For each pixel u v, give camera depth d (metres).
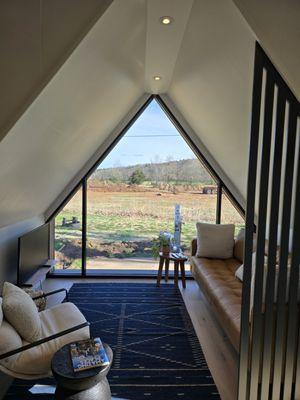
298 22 1.50
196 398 1.95
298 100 1.59
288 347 1.75
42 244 3.62
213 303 2.72
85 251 4.37
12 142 1.84
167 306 3.39
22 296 2.08
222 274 3.24
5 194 2.42
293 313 1.73
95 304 3.42
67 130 2.54
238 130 2.92
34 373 1.80
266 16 1.50
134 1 1.68
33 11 1.58
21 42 1.61
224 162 4.01
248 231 1.69
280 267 1.72
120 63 2.38
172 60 2.71
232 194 4.37
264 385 1.76
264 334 1.74
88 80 2.13
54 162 2.90
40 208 3.84
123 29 1.90
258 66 1.60
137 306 3.38
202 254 3.90
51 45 1.63
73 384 1.51
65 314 2.33
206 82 2.69
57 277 4.32
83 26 1.61
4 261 2.97
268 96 1.62
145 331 2.82
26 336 1.93
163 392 2.00
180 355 2.43
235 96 2.49
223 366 2.29
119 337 2.70
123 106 3.65
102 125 3.45
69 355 1.70
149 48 2.45
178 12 1.87
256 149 1.66
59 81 1.76
